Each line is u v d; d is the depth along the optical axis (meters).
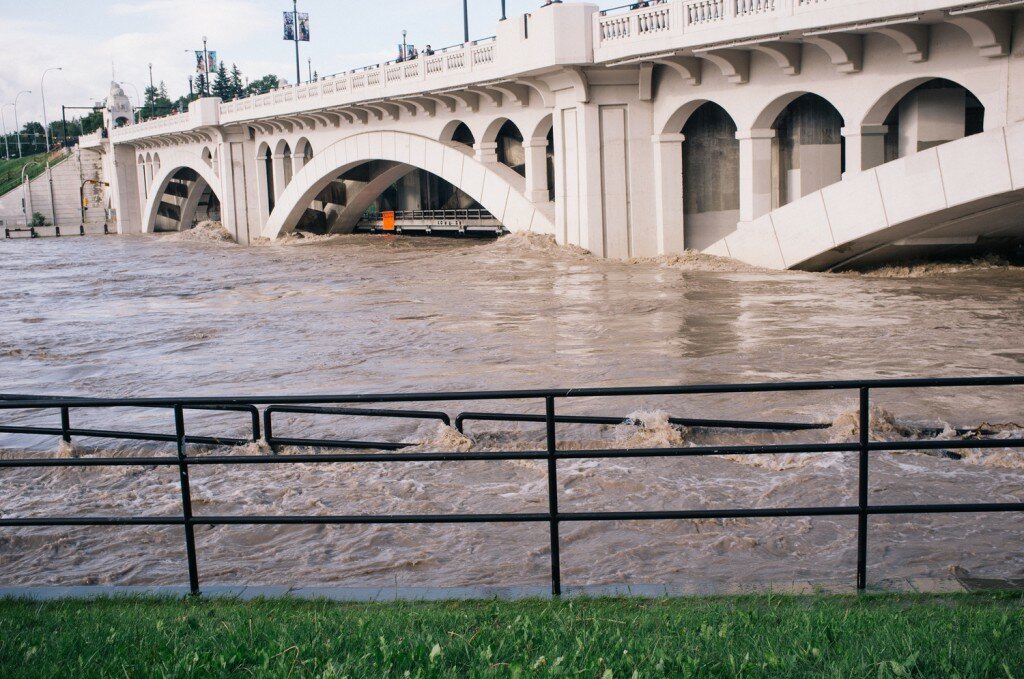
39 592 6.76
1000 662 4.33
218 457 6.33
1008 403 13.72
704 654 4.61
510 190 40.69
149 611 6.03
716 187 36.50
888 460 10.63
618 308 25.20
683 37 30.14
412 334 23.00
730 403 14.29
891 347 18.48
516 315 25.00
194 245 65.94
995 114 23.94
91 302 34.62
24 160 149.62
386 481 10.73
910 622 5.09
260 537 9.16
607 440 12.23
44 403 6.54
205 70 81.25
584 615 5.55
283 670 4.53
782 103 30.70
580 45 33.69
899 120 29.66
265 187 67.19
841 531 8.54
